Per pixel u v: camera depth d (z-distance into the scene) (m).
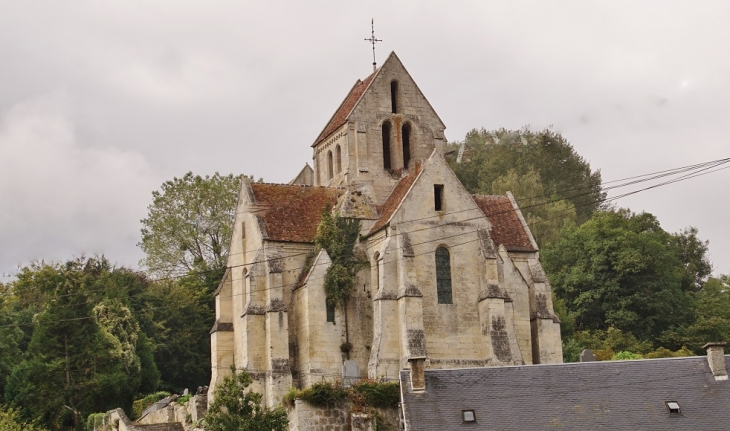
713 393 58.69
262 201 84.50
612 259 112.88
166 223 120.19
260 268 80.50
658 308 110.25
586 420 57.53
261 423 64.62
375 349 75.81
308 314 78.00
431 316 77.81
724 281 129.88
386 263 77.38
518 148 158.12
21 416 89.69
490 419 57.56
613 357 94.50
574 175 154.50
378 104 89.00
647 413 57.84
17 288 122.06
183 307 112.38
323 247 80.50
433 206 79.81
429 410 57.94
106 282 109.81
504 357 77.00
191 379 110.19
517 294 83.19
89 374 91.62
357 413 67.38
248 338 78.75
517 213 89.69
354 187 86.62
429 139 90.12
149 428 79.69
